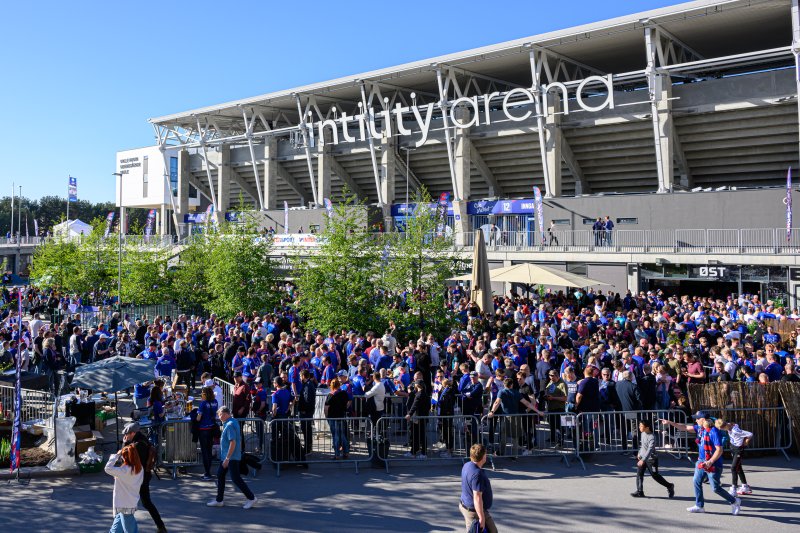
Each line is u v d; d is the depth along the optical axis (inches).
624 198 1539.1
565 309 979.3
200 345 855.7
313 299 954.7
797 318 967.6
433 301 937.5
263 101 2244.1
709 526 398.3
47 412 663.8
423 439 543.8
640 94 1589.6
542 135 1672.0
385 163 2030.0
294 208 2242.9
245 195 2822.3
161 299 1492.4
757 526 398.6
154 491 464.8
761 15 1409.9
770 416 555.5
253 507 431.5
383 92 2122.3
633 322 892.6
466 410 556.4
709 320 942.4
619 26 1483.8
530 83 2031.3
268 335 776.9
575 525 400.8
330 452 556.4
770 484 481.4
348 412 579.5
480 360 634.8
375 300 963.3
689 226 1439.5
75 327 846.5
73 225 2412.6
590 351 704.4
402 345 916.6
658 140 1536.7
